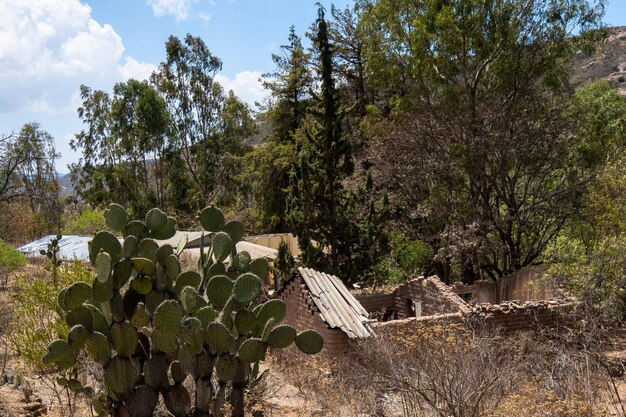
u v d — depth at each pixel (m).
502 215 21.34
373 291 15.61
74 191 58.09
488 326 11.80
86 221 37.03
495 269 21.39
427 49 21.30
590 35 20.89
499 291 15.84
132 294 5.46
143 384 5.20
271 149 33.22
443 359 6.95
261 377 7.27
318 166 18.45
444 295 13.65
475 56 21.05
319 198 18.31
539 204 20.16
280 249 17.98
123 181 47.78
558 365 7.56
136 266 5.37
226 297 5.51
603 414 6.43
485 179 20.69
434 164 21.06
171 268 5.65
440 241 22.28
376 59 23.03
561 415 6.19
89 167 50.66
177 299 5.76
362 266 18.30
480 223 19.62
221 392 5.19
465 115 20.44
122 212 5.89
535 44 20.73
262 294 12.79
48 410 6.71
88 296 4.99
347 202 19.17
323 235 18.48
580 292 12.36
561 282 13.52
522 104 20.58
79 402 7.09
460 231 19.80
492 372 6.73
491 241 19.70
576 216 18.97
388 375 7.50
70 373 7.23
